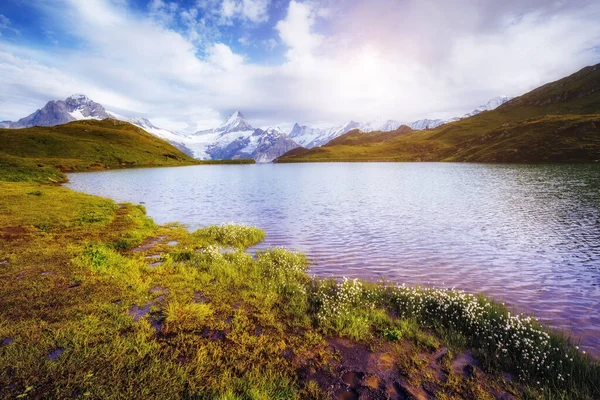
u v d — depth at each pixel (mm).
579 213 35125
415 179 90438
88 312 10672
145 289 13062
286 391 7535
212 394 7172
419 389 7883
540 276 17500
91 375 7418
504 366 8914
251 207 44750
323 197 55781
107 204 39281
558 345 9789
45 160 150250
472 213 37344
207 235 26266
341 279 16969
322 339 10102
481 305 12766
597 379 8195
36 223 25359
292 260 19500
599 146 135125
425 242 24891
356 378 8234
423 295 13422
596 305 13805
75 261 15672
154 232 27328
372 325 11219
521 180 74000
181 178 110438
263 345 9500
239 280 15055
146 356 8477
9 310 10539
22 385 6984
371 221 33594
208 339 9633
